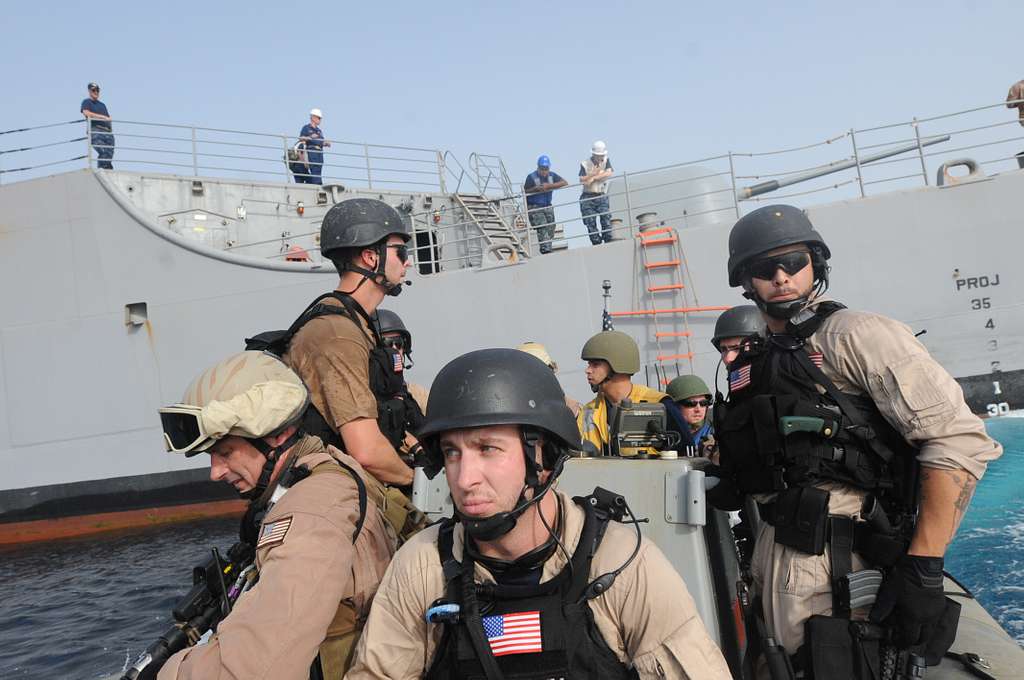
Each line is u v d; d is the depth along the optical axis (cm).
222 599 212
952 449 201
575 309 1109
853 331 219
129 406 1224
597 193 1293
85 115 1257
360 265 295
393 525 242
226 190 1341
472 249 1462
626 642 156
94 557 1052
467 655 152
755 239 240
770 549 238
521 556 153
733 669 238
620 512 170
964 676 237
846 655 211
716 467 259
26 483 1238
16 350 1255
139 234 1226
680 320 1077
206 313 1207
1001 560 539
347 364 260
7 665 646
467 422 147
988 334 1002
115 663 630
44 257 1252
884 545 214
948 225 1016
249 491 221
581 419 461
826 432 216
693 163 1085
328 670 202
